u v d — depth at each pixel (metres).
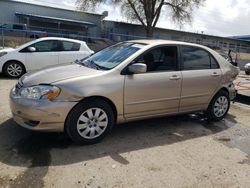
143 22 37.16
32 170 3.60
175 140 4.91
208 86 5.62
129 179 3.57
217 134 5.35
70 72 4.48
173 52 5.21
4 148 4.12
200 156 4.36
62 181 3.42
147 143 4.68
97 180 3.50
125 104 4.61
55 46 10.20
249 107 7.75
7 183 3.30
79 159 3.96
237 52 27.33
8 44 17.86
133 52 4.84
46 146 4.27
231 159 4.34
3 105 6.14
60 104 4.07
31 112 4.03
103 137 4.57
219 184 3.62
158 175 3.72
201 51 5.65
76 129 4.26
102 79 4.37
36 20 35.41
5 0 33.94
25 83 4.34
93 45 19.45
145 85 4.73
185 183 3.58
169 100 5.10
